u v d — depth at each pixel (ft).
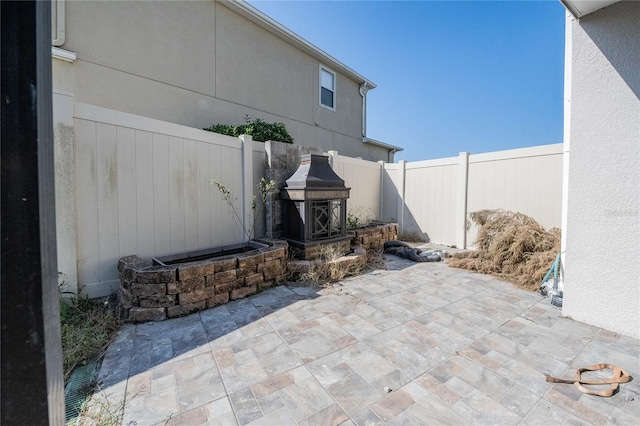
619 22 8.11
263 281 12.19
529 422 5.19
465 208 19.99
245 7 21.45
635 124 7.98
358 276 14.23
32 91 2.10
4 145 1.99
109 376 6.47
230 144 14.33
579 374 6.48
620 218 8.35
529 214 17.17
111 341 8.00
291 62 26.35
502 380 6.36
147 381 6.31
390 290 12.17
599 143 8.63
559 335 8.34
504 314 9.78
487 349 7.60
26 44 2.07
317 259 14.56
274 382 6.27
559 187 16.08
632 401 5.70
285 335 8.32
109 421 5.13
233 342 7.95
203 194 13.23
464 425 5.12
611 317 8.56
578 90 8.96
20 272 2.06
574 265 9.27
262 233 15.92
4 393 2.02
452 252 18.42
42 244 2.15
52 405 2.23
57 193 9.28
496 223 17.11
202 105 20.08
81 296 9.77
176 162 12.26
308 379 6.37
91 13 15.40
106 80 16.01
